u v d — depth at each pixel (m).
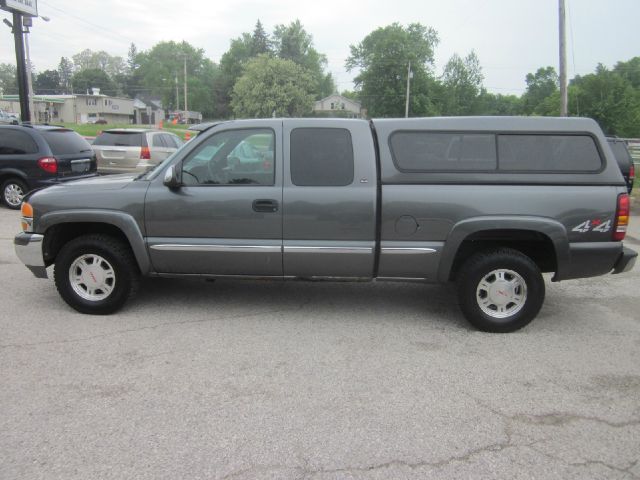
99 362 4.15
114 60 145.12
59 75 149.38
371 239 4.83
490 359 4.34
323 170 4.84
